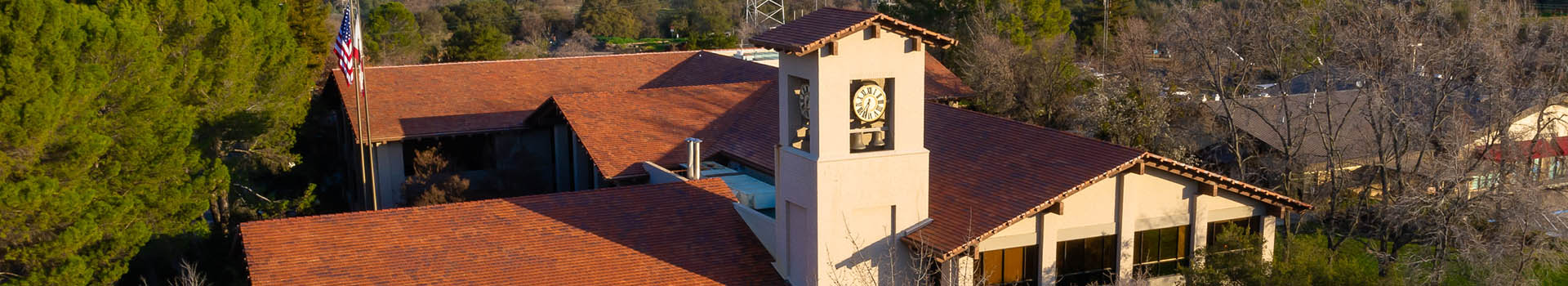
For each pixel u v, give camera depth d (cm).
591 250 2477
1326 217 4681
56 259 3041
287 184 5406
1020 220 2431
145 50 3547
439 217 2558
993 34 7212
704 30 12988
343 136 5362
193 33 4003
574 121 4059
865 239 2412
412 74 5150
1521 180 3866
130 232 3194
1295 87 6172
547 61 5541
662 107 4216
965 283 2403
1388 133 4603
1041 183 2564
